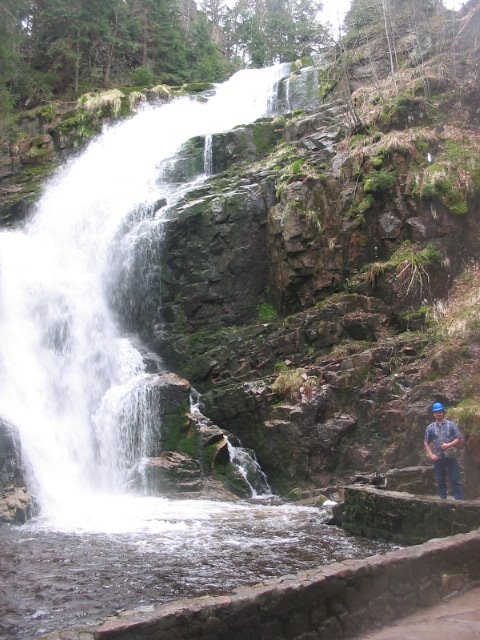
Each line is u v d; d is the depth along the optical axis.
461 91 21.98
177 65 41.34
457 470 10.60
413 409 14.68
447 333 16.12
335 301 18.66
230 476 16.19
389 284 18.16
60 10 35.91
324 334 18.17
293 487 16.12
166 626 4.74
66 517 12.53
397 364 16.20
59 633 4.50
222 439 16.61
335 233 19.59
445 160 19.34
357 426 15.84
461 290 17.72
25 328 19.78
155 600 7.53
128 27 39.56
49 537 10.64
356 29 30.77
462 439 10.62
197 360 19.50
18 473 13.08
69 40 37.03
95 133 32.88
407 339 16.69
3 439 12.95
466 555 6.83
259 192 21.22
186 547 9.95
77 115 33.38
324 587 5.54
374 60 27.97
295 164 21.50
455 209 18.45
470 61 23.08
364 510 10.70
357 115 22.75
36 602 7.48
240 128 26.38
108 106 33.09
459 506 9.29
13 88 36.00
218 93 34.31
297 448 16.23
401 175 19.47
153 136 30.91
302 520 12.12
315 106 28.77
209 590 7.87
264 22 48.75
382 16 29.44
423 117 21.52
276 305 20.42
